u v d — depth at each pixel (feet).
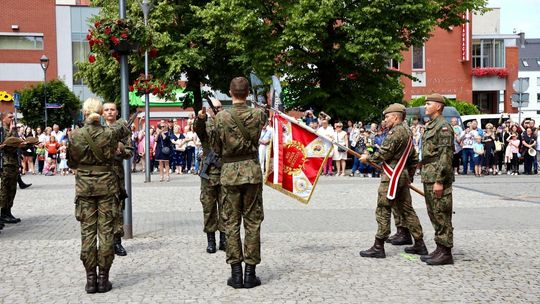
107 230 20.25
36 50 164.14
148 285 20.94
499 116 87.66
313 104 91.45
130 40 29.09
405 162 25.04
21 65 163.22
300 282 21.17
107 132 20.57
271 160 25.88
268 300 18.93
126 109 29.86
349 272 22.61
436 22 85.20
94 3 105.29
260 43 84.12
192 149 77.41
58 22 164.35
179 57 91.20
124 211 29.78
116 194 20.76
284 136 25.59
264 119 21.11
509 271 22.66
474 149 69.67
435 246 27.71
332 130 70.08
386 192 24.86
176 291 20.12
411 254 25.86
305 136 25.61
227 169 20.70
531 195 48.67
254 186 20.65
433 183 23.73
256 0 83.56
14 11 162.20
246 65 93.76
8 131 35.58
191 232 31.68
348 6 83.41
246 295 19.56
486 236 29.94
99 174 20.26
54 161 78.28
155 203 44.42
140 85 33.40
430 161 23.93
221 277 22.02
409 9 81.41
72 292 20.13
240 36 83.25
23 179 70.44
